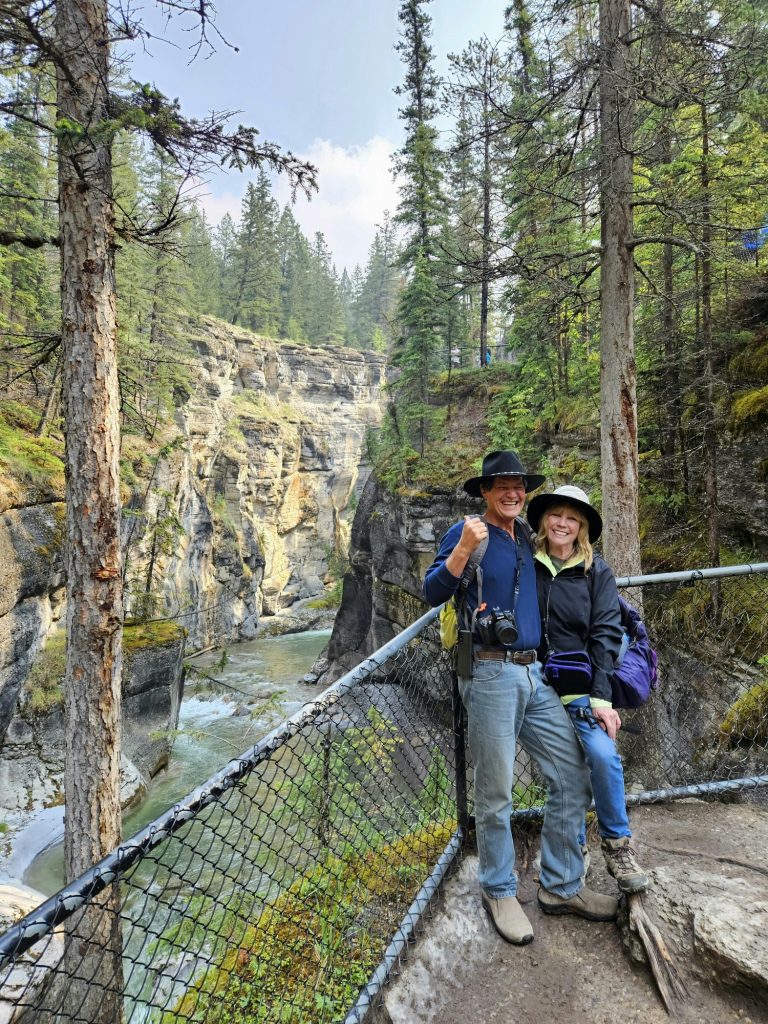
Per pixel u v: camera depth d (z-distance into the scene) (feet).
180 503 100.78
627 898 8.14
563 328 29.81
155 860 5.60
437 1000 7.44
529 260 25.14
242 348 154.81
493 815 8.43
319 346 184.55
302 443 164.35
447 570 8.23
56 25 17.43
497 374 80.43
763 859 9.48
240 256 179.73
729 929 7.30
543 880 8.82
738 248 30.86
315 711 7.55
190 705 76.18
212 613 117.91
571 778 8.55
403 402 82.02
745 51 20.72
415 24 78.33
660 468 37.45
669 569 33.63
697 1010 6.89
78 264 18.37
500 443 59.21
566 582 8.95
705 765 18.04
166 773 51.98
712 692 21.21
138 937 18.84
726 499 32.07
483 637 8.46
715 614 23.12
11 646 40.93
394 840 10.27
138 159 78.64
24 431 53.83
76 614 18.79
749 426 30.81
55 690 44.09
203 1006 7.86
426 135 73.20
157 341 99.86
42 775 41.22
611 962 7.75
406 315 77.77
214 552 122.93
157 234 19.36
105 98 17.40
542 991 7.44
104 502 18.89
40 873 34.35
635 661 9.32
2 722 40.04
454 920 8.66
